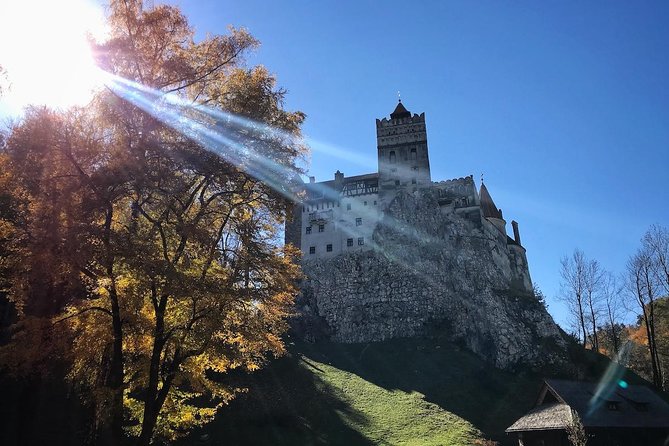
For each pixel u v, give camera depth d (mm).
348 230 86375
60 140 15719
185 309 17844
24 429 20312
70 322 16719
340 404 48406
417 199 86000
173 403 20016
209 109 18094
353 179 92625
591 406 35312
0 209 16422
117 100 16672
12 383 24531
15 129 15633
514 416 50750
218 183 18391
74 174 16047
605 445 33094
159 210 17328
